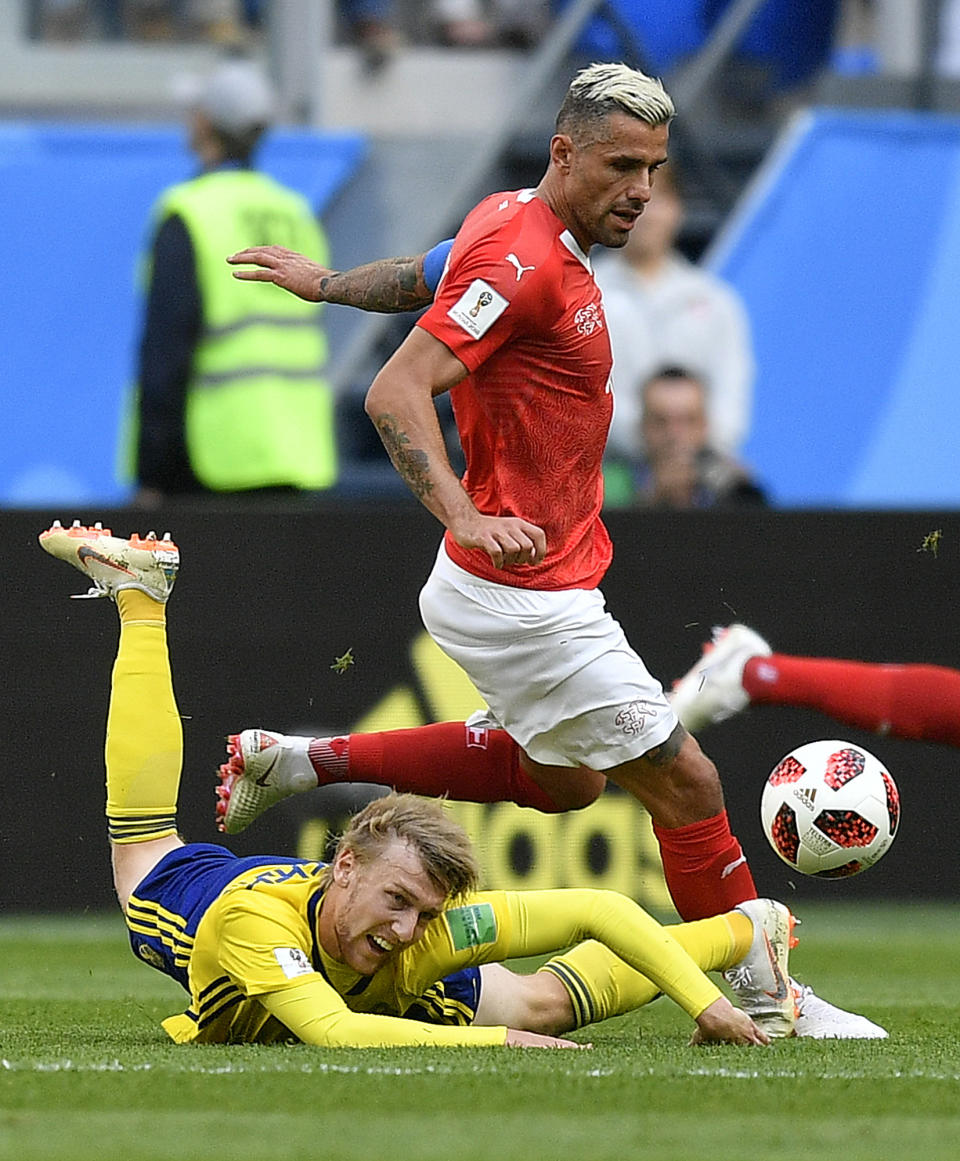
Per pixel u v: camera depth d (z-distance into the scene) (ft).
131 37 131.23
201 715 89.51
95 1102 37.63
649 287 123.03
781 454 127.44
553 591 52.08
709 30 134.62
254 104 105.40
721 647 62.44
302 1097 38.01
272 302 104.83
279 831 89.15
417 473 48.52
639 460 120.26
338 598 90.43
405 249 125.59
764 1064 43.60
